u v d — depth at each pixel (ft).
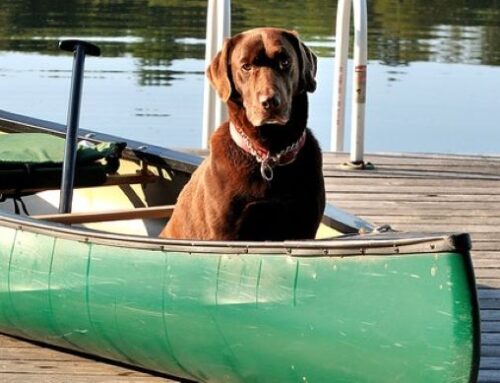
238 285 15.33
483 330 19.35
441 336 13.61
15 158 20.58
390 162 30.60
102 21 65.98
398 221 25.89
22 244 17.83
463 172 29.99
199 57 57.57
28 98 48.34
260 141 16.71
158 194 22.26
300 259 14.74
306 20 64.64
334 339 14.49
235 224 17.02
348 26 31.24
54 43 59.67
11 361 18.11
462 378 13.64
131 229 21.98
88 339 17.60
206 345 15.93
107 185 21.71
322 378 14.89
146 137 43.62
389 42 62.54
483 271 22.36
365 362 14.34
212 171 17.17
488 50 60.29
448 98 50.21
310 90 17.28
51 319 17.76
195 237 17.78
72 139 20.04
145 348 16.84
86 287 17.01
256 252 15.15
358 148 29.76
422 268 13.70
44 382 17.26
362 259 14.17
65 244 17.28
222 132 17.26
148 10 70.03
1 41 59.88
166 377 17.58
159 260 16.17
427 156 31.40
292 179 16.96
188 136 43.70
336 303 14.40
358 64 29.25
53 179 20.92
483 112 47.62
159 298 16.17
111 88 50.98
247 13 66.39
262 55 16.70
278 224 17.11
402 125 45.96
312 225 17.43
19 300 18.02
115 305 16.72
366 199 27.40
